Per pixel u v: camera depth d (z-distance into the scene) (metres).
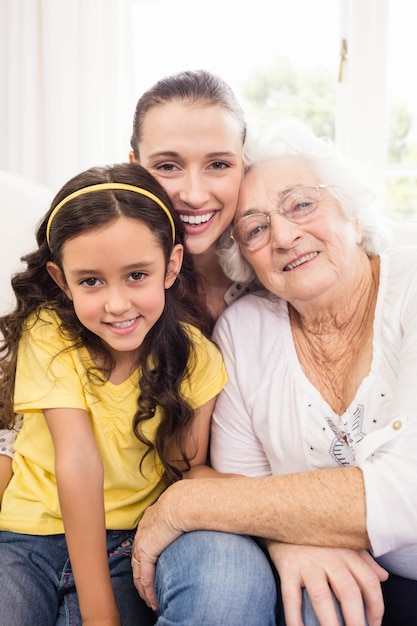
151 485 1.22
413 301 1.10
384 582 1.09
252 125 1.32
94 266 1.02
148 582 1.03
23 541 1.14
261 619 0.89
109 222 1.02
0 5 2.64
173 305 1.21
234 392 1.24
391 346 1.10
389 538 0.90
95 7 2.55
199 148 1.23
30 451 1.19
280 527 0.95
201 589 0.89
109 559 1.16
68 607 1.10
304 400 1.15
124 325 1.07
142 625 1.10
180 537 1.00
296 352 1.20
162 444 1.18
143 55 2.69
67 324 1.15
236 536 0.97
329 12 2.59
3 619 1.00
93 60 2.56
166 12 2.66
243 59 2.66
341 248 1.13
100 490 1.06
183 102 1.23
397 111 2.60
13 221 1.45
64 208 1.05
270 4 2.62
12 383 1.17
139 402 1.16
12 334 1.18
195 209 1.26
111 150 2.62
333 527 0.92
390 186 2.69
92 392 1.15
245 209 1.20
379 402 1.08
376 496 0.90
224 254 1.33
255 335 1.25
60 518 1.15
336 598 0.92
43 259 1.18
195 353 1.23
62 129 2.61
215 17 2.65
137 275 1.05
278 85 2.67
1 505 1.20
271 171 1.20
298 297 1.14
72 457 1.05
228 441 1.24
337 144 2.60
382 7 2.49
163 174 1.27
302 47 2.63
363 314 1.17
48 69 2.58
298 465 1.17
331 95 2.65
